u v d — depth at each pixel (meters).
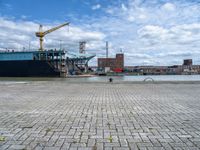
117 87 16.61
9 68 74.75
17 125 5.46
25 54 73.06
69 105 8.40
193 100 9.60
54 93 12.70
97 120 5.95
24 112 7.07
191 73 133.00
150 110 7.33
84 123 5.64
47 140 4.32
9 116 6.49
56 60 75.81
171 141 4.23
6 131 4.96
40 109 7.58
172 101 9.32
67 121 5.86
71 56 85.44
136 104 8.56
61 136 4.57
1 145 4.05
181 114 6.69
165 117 6.29
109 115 6.57
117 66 143.38
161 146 3.97
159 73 127.25
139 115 6.56
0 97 10.93
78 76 82.62
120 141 4.25
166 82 20.47
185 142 4.17
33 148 3.90
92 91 13.71
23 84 20.62
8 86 18.33
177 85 18.08
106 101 9.38
